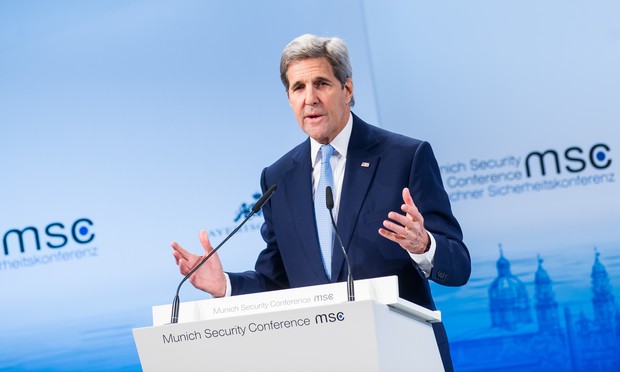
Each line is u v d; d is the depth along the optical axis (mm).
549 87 10727
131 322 10586
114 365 10562
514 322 10547
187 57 10867
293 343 4402
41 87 10828
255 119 10805
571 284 10516
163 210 10695
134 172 10734
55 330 10594
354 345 4312
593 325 10469
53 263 10664
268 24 10906
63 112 10812
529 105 10734
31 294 10625
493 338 10539
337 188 6605
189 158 10750
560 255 10555
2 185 10727
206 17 10930
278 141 10766
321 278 6375
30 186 10734
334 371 4371
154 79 10844
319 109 6477
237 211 10688
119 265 10641
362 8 10867
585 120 10672
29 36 10891
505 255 10594
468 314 10586
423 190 6445
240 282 6375
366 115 10742
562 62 10727
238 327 4469
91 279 10633
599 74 10703
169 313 5098
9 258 10656
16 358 10547
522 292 10562
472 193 10672
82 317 10602
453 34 10883
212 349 4523
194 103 10812
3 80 10828
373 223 6348
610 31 10711
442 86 10852
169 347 4590
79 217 10695
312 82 6461
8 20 10898
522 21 10805
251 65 10859
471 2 10883
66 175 10742
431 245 5738
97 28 10930
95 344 10578
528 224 10602
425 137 10805
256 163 10742
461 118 10789
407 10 10938
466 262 6066
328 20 10867
